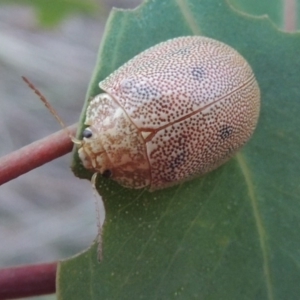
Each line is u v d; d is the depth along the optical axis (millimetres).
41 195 80
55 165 82
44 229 76
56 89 80
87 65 81
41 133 81
